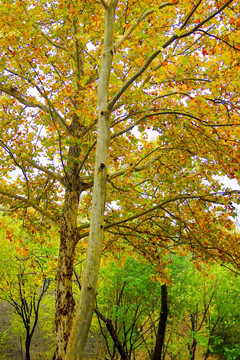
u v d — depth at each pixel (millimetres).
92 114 4695
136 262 10414
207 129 5461
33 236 6746
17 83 5668
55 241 8641
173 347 12188
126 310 10820
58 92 5105
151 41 4500
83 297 2643
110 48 3752
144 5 4324
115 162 7113
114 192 7430
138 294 10992
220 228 6688
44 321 14656
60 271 5039
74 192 5668
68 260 5105
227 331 12422
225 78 4938
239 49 3807
